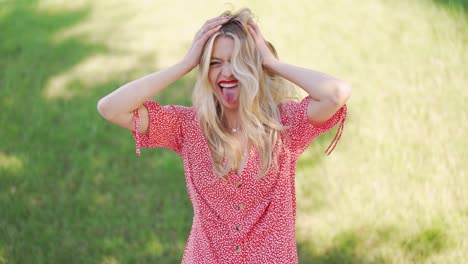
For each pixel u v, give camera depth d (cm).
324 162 445
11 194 443
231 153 230
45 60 649
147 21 721
